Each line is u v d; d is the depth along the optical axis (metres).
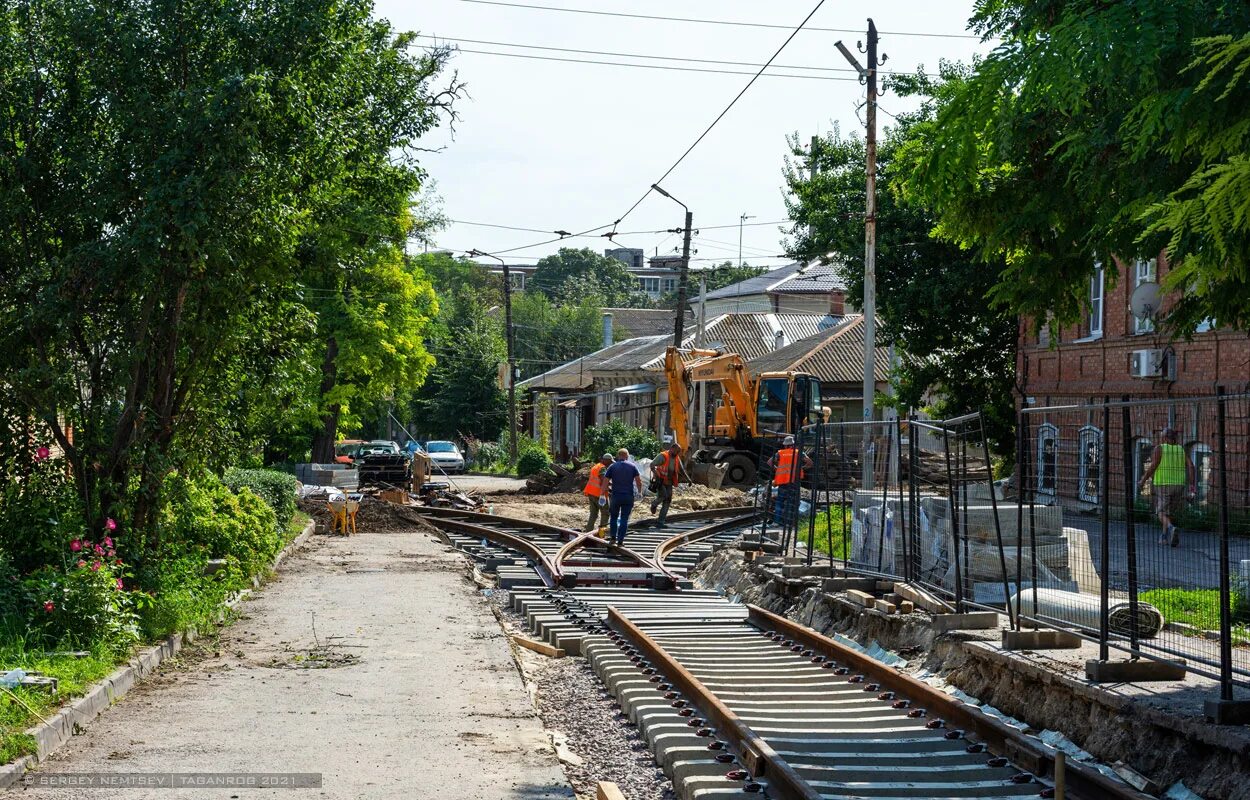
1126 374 29.67
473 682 11.73
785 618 15.95
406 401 83.19
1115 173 9.21
